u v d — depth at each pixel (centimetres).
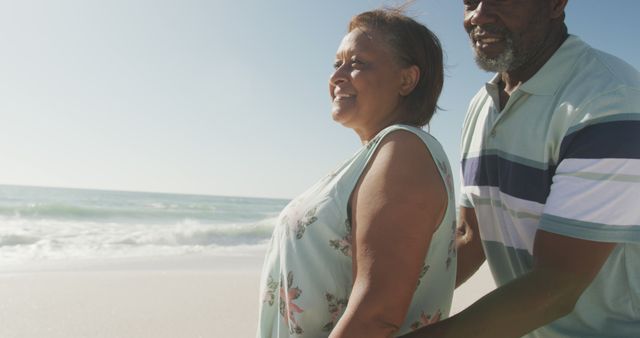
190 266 937
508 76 194
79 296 624
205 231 1730
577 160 151
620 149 146
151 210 3012
